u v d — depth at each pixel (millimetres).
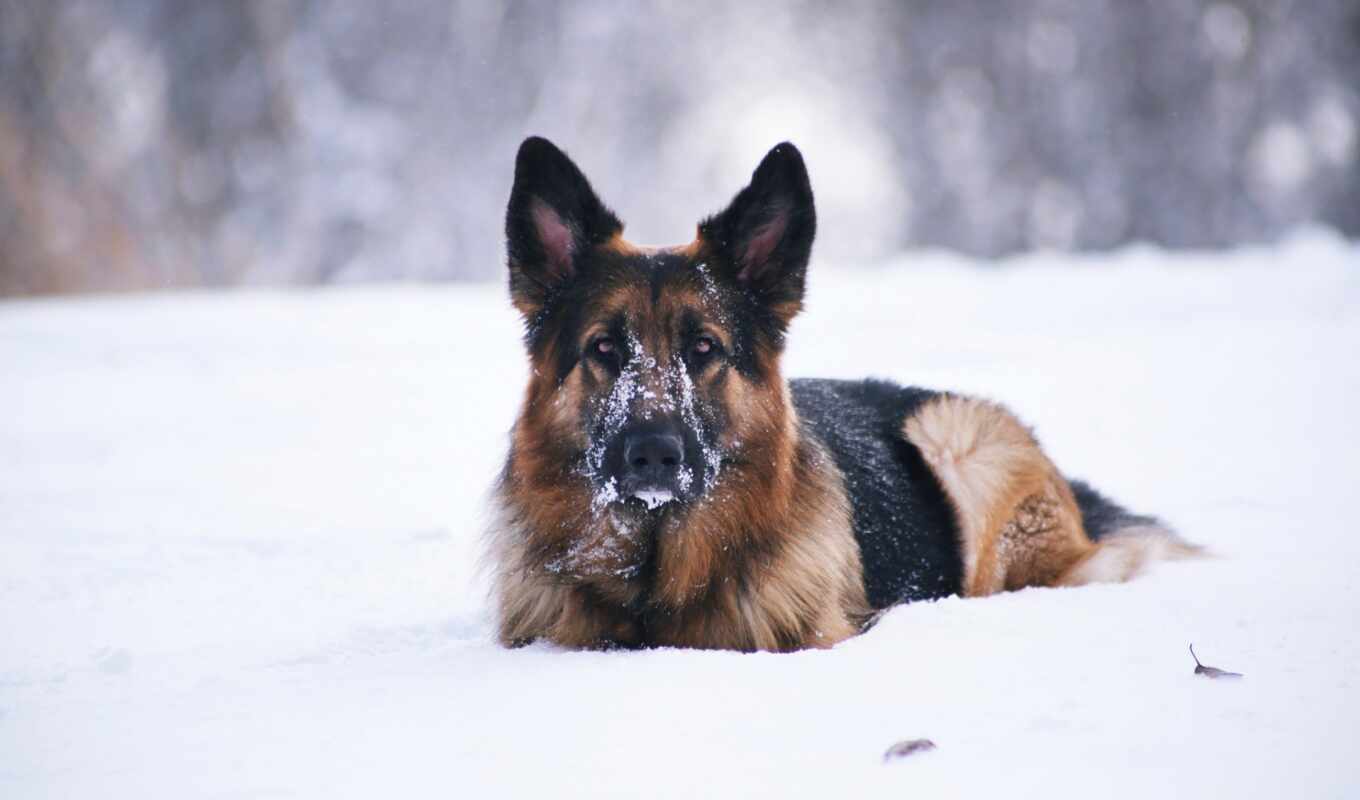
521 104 60219
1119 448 12523
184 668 6352
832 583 7090
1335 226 59531
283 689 5730
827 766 4449
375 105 58125
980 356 19109
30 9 51406
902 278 32344
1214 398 14914
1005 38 60906
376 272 55875
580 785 4355
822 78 62312
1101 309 24078
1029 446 8961
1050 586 8680
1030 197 61125
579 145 59781
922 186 61812
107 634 7176
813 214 7285
